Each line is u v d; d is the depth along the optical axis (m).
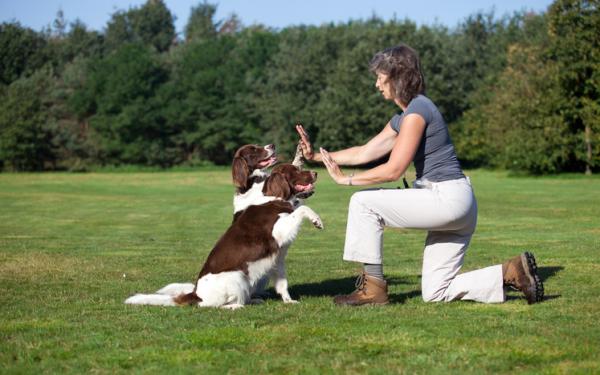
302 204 6.02
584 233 11.51
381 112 49.59
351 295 5.40
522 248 9.55
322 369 3.55
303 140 5.79
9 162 51.69
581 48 33.69
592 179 33.09
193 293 5.43
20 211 18.89
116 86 56.28
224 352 3.90
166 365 3.68
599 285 6.18
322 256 9.34
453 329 4.35
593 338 4.08
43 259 8.92
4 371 3.62
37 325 4.69
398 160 5.04
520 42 47.12
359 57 50.25
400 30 50.28
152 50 61.81
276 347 4.00
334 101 50.91
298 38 59.16
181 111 57.31
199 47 61.44
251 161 6.37
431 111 5.08
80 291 6.35
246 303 5.58
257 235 5.50
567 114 35.00
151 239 11.96
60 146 54.06
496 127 41.09
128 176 44.19
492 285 5.22
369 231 5.22
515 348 3.87
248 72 58.28
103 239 11.98
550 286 6.13
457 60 52.69
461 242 5.32
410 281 6.86
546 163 35.50
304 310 5.16
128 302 5.44
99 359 3.82
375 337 4.18
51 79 59.56
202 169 55.62
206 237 12.34
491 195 22.75
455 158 5.21
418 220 5.08
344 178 5.21
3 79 63.19
